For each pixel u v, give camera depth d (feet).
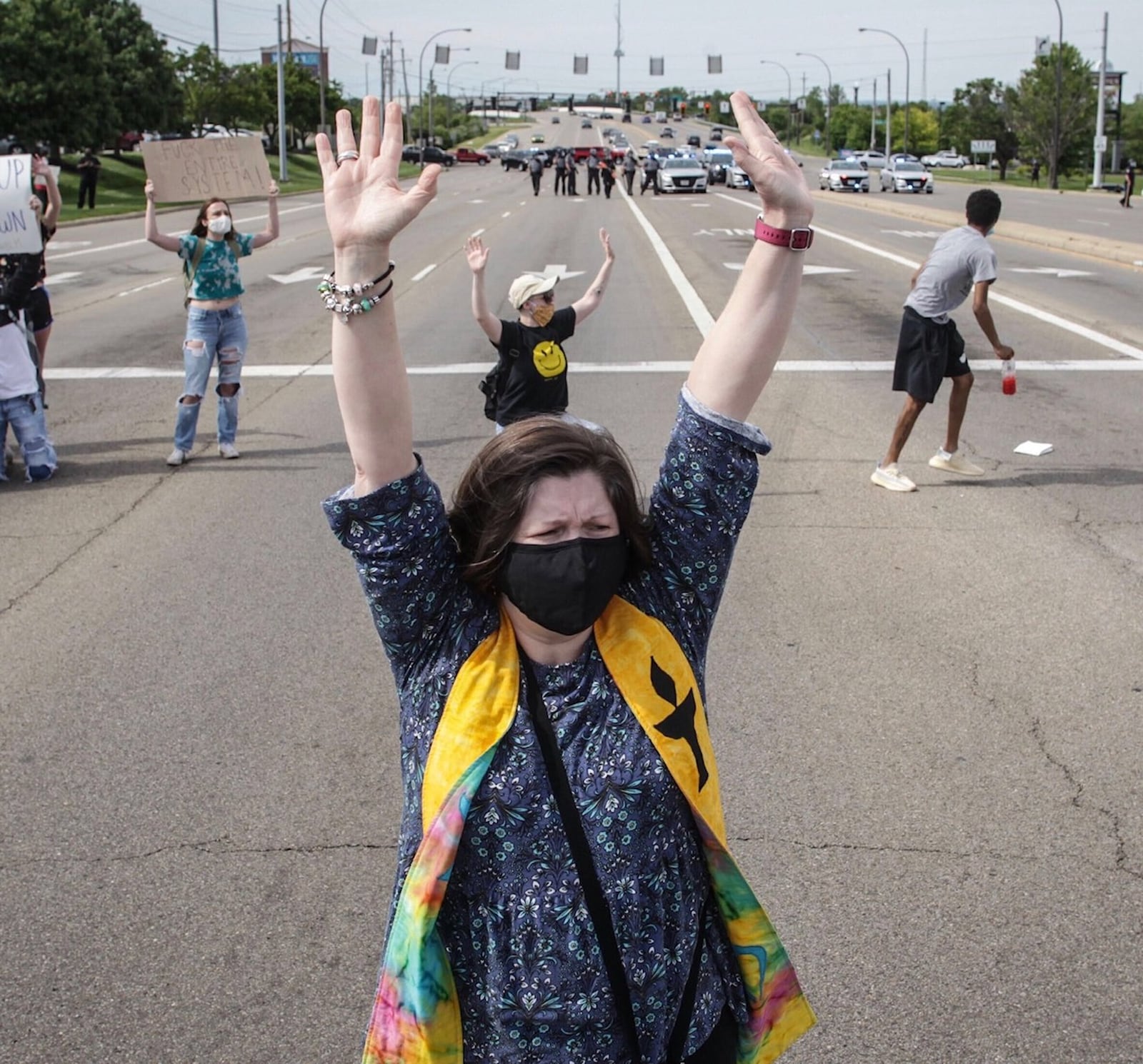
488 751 6.47
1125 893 12.85
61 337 53.98
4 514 27.55
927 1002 11.27
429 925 6.36
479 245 24.09
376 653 19.43
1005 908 12.64
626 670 6.73
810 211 7.00
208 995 11.53
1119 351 45.75
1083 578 22.34
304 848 13.96
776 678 18.28
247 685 18.34
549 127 609.83
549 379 24.61
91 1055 10.78
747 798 14.90
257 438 34.60
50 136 166.61
